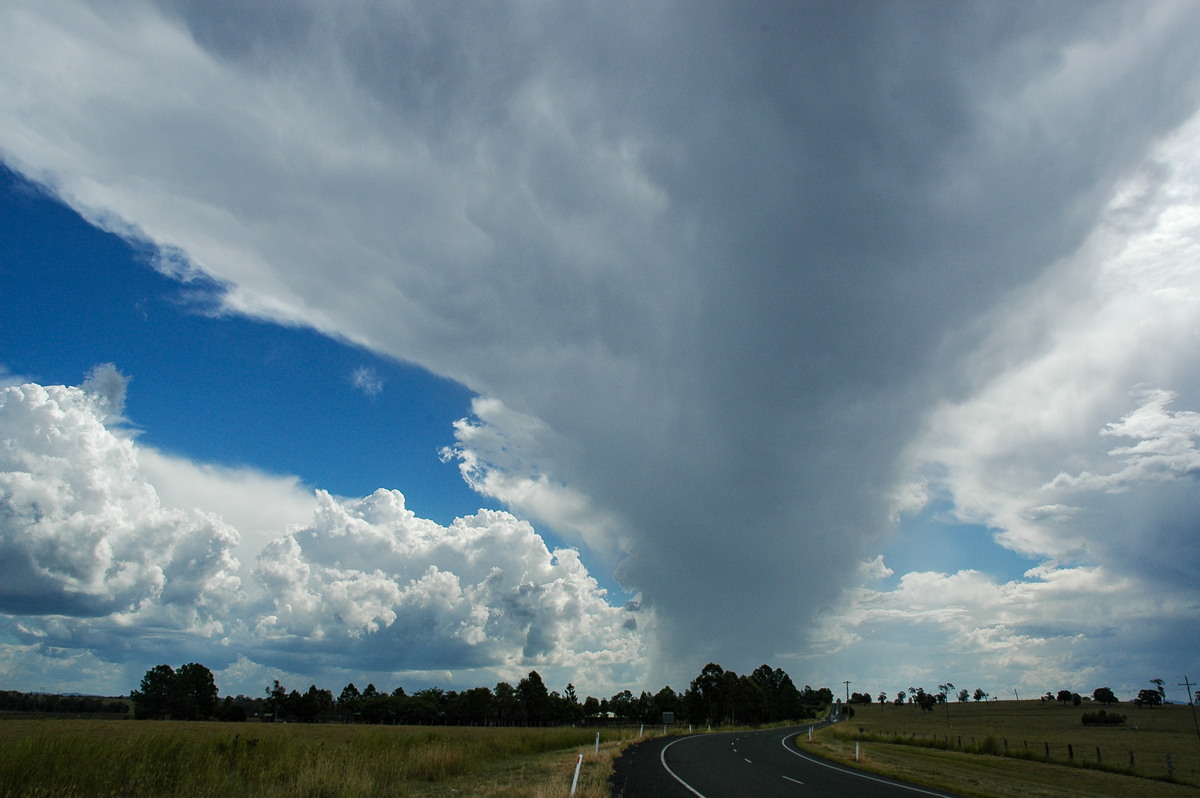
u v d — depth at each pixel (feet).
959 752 165.37
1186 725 368.27
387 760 69.00
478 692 478.59
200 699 417.49
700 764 91.97
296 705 453.17
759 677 536.42
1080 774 115.44
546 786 54.60
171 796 46.42
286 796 50.75
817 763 101.30
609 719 524.11
